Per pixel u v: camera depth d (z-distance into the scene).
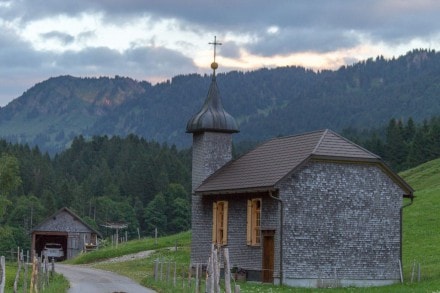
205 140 72.88
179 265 76.44
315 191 61.00
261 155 68.25
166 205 198.12
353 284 61.31
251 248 63.44
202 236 70.94
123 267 80.38
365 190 62.72
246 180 64.50
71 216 139.12
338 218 61.56
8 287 54.22
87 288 54.22
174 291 49.47
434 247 74.75
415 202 99.44
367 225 62.47
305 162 60.44
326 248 60.91
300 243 60.19
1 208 116.69
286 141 67.25
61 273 68.94
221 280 62.66
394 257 63.16
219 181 68.81
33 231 138.38
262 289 54.47
